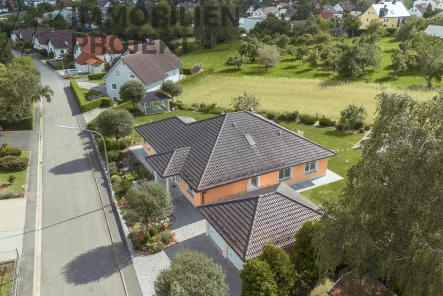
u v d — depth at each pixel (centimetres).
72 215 3131
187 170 3172
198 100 6062
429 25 9844
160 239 2733
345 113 4753
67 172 3853
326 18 13650
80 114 5628
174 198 3297
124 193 3422
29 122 4928
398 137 1678
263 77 7662
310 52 8894
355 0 17338
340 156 4059
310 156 3412
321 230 1816
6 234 2867
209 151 3206
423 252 1498
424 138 1577
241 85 7025
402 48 8400
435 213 1501
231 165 3138
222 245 2633
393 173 1627
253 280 1989
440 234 1520
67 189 3525
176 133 3700
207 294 1844
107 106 5991
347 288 1861
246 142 3316
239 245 2339
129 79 6194
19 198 3341
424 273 1523
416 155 1562
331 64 7756
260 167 3189
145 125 4100
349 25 11294
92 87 7075
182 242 2761
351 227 1684
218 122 3462
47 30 9462
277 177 3331
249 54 9100
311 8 14150
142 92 5409
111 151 4062
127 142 4347
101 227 2980
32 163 4019
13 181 3562
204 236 2825
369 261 1773
